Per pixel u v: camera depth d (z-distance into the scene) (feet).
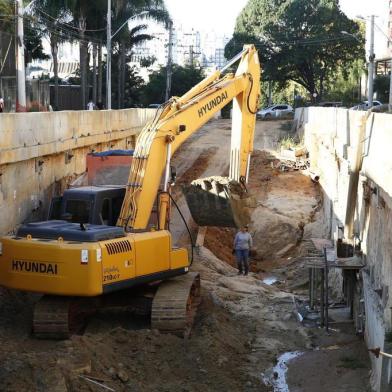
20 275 39.83
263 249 82.28
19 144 54.29
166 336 41.60
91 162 52.65
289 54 214.69
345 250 55.83
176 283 45.62
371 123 51.70
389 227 38.86
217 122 176.35
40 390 31.32
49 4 148.56
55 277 39.01
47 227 41.19
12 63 120.26
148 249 42.78
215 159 120.88
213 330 44.78
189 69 234.38
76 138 73.51
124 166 52.42
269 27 214.90
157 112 51.16
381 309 38.78
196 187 62.80
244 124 61.82
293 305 56.03
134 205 45.73
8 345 38.78
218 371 39.27
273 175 106.83
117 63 216.33
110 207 46.47
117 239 40.83
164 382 36.68
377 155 46.85
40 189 61.26
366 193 51.42
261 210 90.43
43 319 40.73
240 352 43.86
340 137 71.67
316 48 213.05
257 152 123.24
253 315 53.01
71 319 42.78
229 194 61.26
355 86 224.12
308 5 212.23
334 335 47.98
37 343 40.65
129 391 34.24
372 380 36.94
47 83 153.58
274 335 48.16
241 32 219.00
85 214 44.83
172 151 50.19
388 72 222.07
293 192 98.27
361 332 46.03
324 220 83.97
